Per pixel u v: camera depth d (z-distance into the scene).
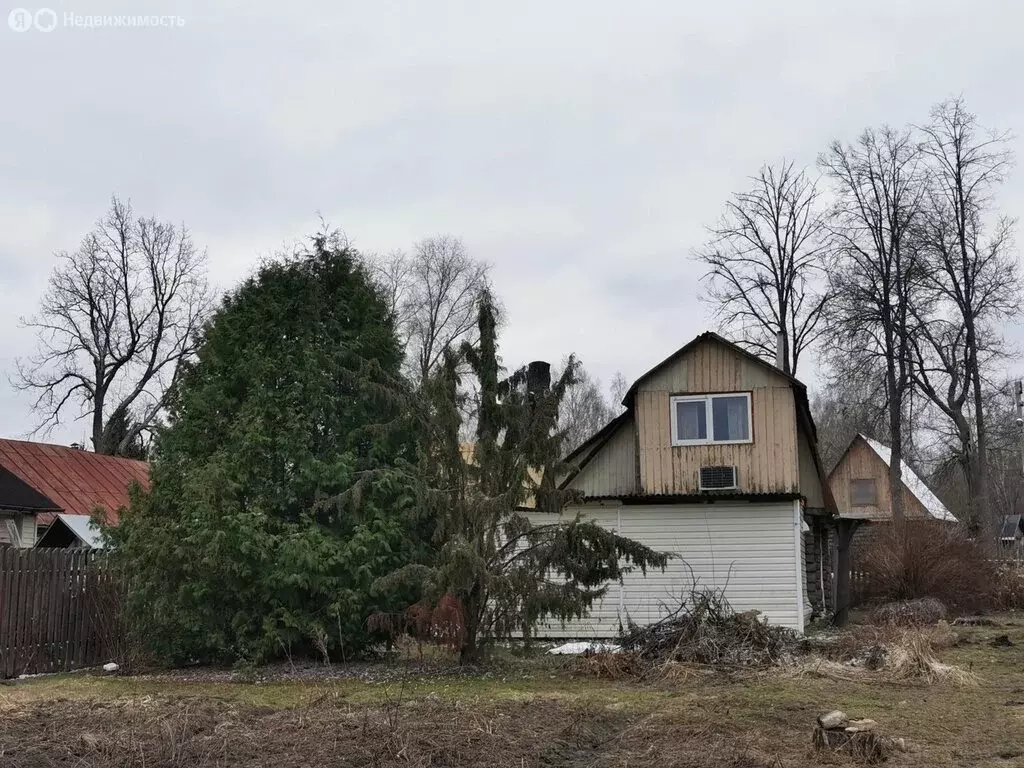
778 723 9.41
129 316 44.78
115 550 15.44
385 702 10.58
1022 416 37.94
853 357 36.12
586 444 22.12
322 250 16.02
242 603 13.83
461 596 13.43
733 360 21.11
